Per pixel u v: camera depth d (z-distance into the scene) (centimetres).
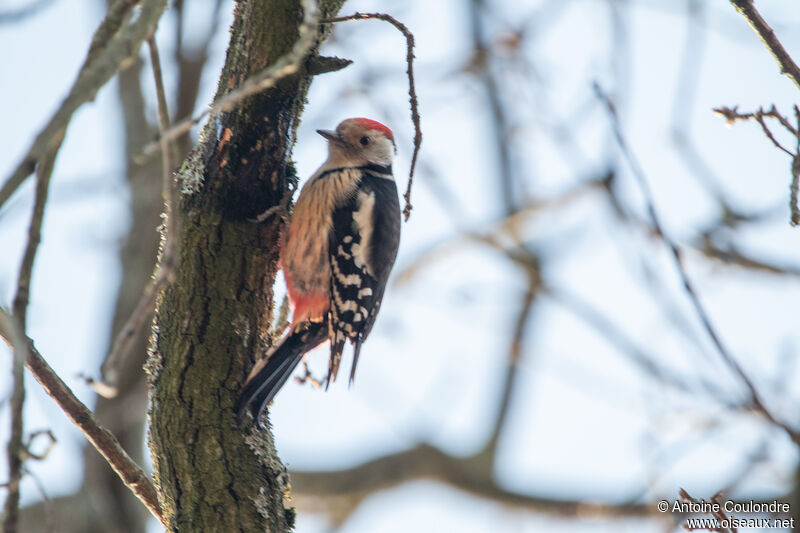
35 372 750
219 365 800
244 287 823
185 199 827
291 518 820
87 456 1498
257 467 794
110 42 592
